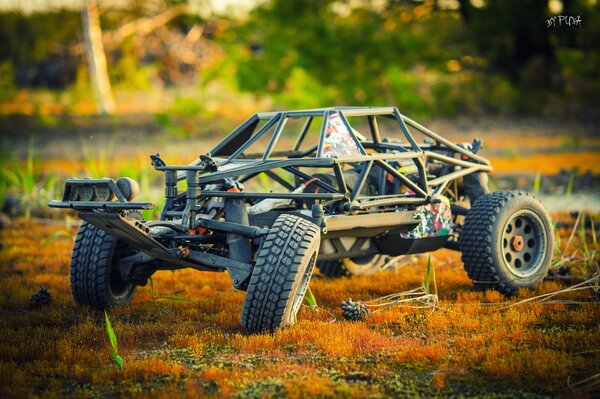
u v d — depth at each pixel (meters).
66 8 111.31
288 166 16.02
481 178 19.47
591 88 93.19
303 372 12.24
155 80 119.50
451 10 90.00
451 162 18.20
